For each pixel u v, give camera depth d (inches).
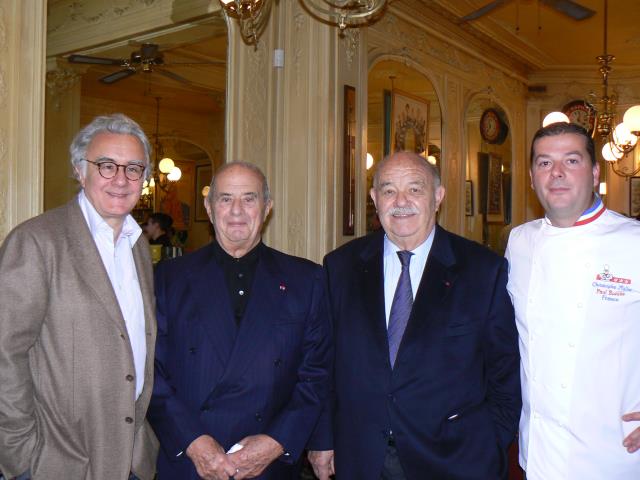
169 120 223.9
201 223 222.8
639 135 221.8
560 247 77.8
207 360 79.8
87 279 70.7
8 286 66.6
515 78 310.7
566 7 175.5
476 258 82.3
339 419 81.3
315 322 85.1
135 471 77.8
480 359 79.7
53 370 69.4
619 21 256.5
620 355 73.2
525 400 80.0
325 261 89.5
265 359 80.4
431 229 84.2
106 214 74.6
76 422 69.9
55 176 184.4
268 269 84.8
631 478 73.0
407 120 229.1
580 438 73.4
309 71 170.4
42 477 68.5
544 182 76.7
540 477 76.8
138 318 77.3
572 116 323.9
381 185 81.9
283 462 81.4
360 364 79.4
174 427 76.8
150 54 186.2
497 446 79.0
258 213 83.0
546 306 77.6
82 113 210.2
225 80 172.9
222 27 169.5
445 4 230.7
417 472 75.7
